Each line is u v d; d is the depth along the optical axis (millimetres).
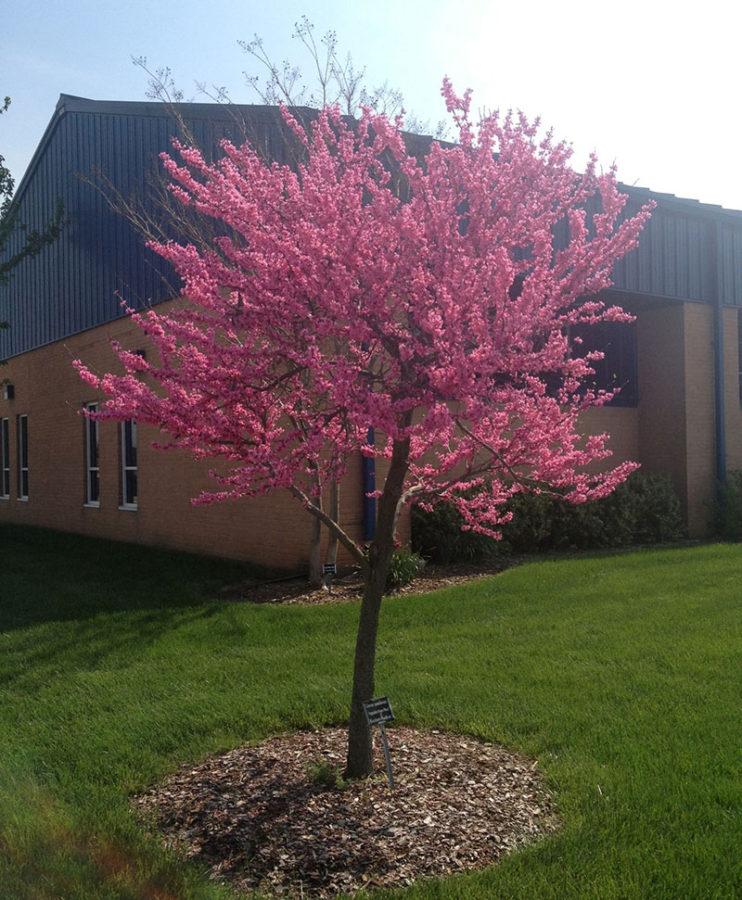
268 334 4020
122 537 14641
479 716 5254
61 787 4430
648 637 7047
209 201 4188
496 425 4770
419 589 9516
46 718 5594
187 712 5539
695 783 4180
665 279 13945
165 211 11359
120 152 13719
